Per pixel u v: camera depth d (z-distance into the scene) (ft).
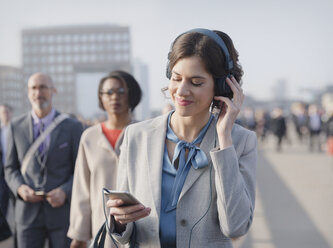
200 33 4.25
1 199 9.01
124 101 8.66
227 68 4.31
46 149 9.05
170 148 4.67
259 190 24.04
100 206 7.79
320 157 42.63
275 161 39.65
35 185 8.99
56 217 8.88
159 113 14.67
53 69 387.75
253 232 15.43
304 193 22.81
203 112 4.59
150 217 4.41
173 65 4.28
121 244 4.59
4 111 19.43
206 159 4.38
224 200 4.16
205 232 4.34
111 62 387.14
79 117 55.01
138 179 4.65
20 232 8.90
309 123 50.08
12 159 9.19
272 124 52.11
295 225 16.31
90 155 8.16
